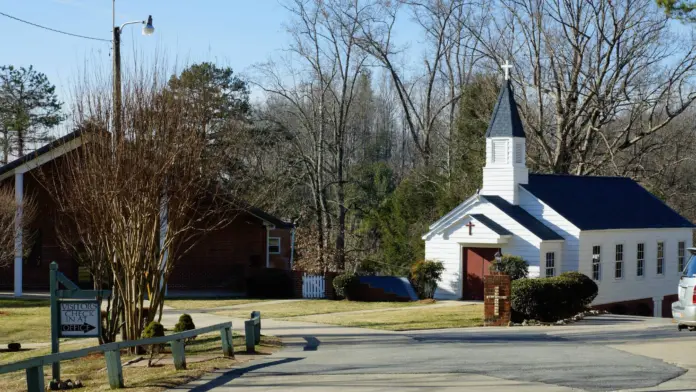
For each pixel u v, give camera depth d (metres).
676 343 21.91
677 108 55.81
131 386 15.28
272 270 41.59
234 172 46.44
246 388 14.93
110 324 20.94
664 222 45.69
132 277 20.30
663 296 45.22
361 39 52.25
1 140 67.19
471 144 54.50
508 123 41.28
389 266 52.72
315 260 49.59
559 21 50.09
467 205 40.91
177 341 17.36
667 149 61.09
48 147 34.59
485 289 28.95
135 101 19.81
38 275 40.44
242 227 43.22
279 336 25.00
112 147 19.53
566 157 51.97
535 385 14.90
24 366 12.73
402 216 53.84
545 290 28.98
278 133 51.66
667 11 28.81
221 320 29.64
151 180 19.67
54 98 68.38
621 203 44.81
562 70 50.56
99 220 19.67
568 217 39.75
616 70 48.75
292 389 14.71
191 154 20.59
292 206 54.41
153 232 20.45
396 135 88.94
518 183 41.19
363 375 16.27
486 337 24.42
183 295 40.31
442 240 41.25
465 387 14.70
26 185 39.41
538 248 38.47
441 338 24.19
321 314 32.59
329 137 60.22
